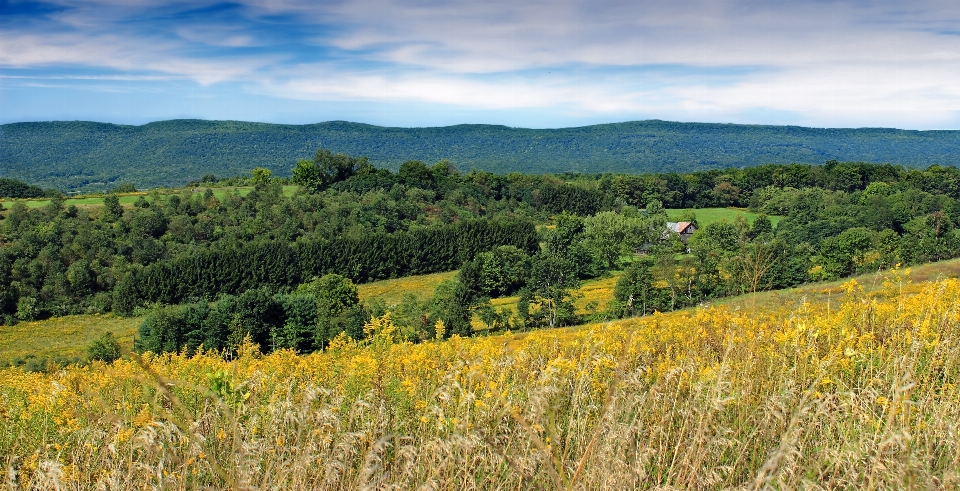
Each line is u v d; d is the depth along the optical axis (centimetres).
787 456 472
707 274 4556
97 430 684
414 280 8206
